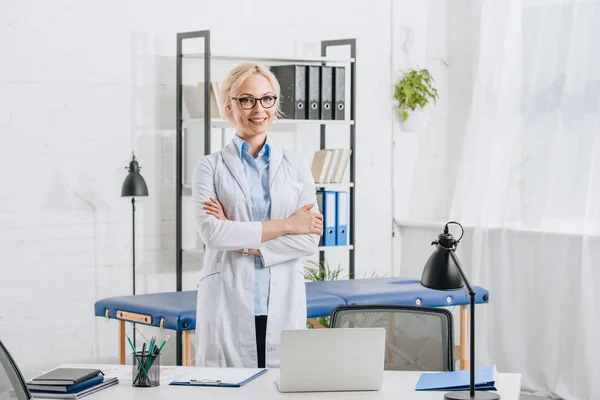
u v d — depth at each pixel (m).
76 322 5.71
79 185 5.70
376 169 7.07
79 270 5.71
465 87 6.98
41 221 5.56
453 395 2.88
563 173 5.96
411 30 7.16
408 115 7.09
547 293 5.99
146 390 3.04
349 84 6.90
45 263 5.59
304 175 4.01
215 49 6.23
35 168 5.54
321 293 4.98
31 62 5.50
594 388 5.68
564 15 5.96
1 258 5.43
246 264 3.86
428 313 3.67
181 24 6.06
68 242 5.67
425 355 3.64
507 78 6.30
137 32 5.88
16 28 5.45
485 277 6.35
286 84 6.25
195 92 6.09
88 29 5.70
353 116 6.46
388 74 7.09
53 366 5.64
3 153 5.43
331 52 6.80
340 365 2.98
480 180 6.39
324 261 6.74
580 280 5.75
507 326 6.21
